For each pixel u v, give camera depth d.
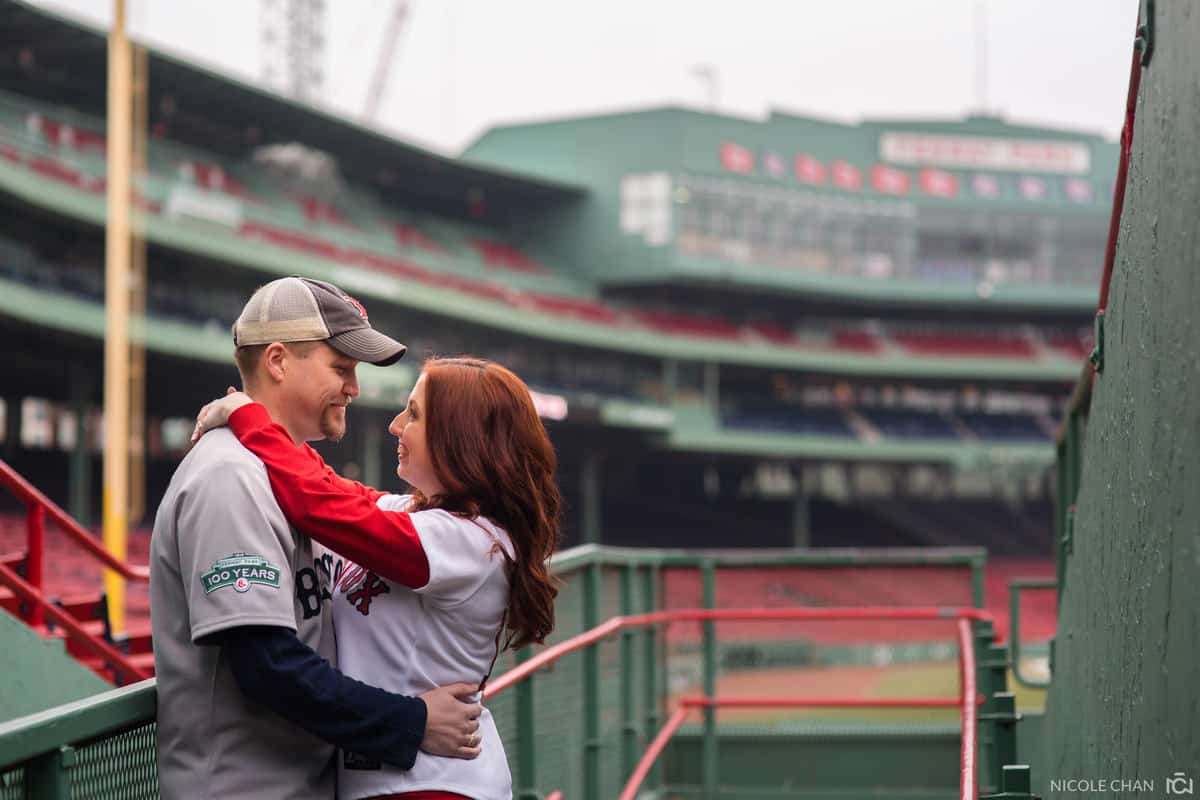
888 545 47.28
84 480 27.39
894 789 7.22
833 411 48.59
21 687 4.84
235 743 1.94
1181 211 2.09
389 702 1.93
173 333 27.66
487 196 43.25
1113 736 2.91
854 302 47.34
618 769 5.61
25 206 25.56
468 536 2.05
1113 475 2.95
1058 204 48.59
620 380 43.72
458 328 38.44
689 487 47.59
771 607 6.99
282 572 1.89
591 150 43.62
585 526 41.50
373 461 30.83
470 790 2.02
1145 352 2.45
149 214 27.78
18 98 31.06
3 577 5.29
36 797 1.77
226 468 1.90
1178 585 2.11
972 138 47.94
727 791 7.02
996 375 47.84
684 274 42.66
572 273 43.56
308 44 50.12
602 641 5.44
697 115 43.31
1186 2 2.02
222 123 34.88
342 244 35.22
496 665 3.97
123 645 6.84
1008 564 45.09
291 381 2.10
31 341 26.66
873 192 46.84
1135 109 2.59
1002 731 3.71
